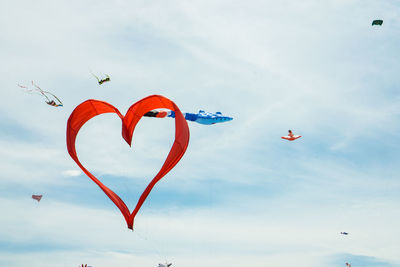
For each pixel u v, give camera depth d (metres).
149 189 22.28
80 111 24.12
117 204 23.00
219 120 35.06
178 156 22.52
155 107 24.28
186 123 22.84
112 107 24.31
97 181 23.86
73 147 24.39
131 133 25.31
